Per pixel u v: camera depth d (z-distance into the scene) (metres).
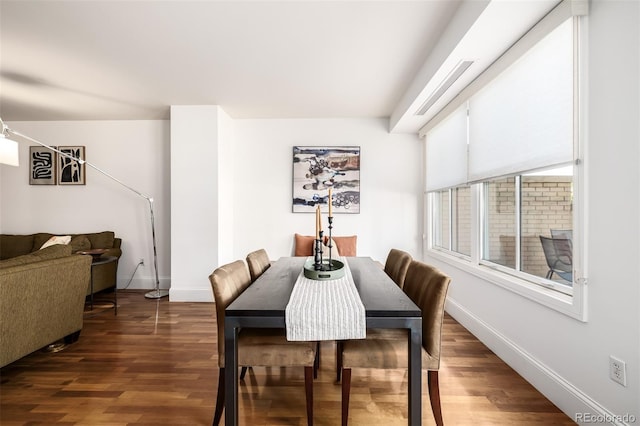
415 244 4.25
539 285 1.98
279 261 2.60
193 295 3.78
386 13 2.02
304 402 1.79
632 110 1.29
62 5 1.95
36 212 4.43
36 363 2.24
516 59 1.99
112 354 2.38
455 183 3.12
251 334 1.63
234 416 1.39
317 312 1.35
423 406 1.75
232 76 2.97
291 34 2.27
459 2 1.92
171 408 1.73
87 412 1.69
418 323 1.36
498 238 2.53
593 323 1.48
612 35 1.37
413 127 3.98
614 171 1.37
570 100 1.65
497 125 2.34
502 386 1.92
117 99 3.58
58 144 4.41
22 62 2.69
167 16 2.06
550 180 1.90
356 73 2.90
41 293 2.20
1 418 1.64
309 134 4.25
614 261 1.37
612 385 1.38
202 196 3.78
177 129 3.76
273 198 4.25
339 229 4.24
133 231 4.42
